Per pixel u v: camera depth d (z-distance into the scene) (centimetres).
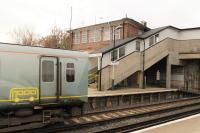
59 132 1091
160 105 2089
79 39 4762
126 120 1373
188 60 3953
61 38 5600
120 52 3080
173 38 3834
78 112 1252
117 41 3581
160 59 3503
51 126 1163
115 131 1091
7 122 1008
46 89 1087
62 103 1142
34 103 1047
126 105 2178
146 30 4462
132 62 3112
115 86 3088
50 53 1103
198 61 4053
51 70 1106
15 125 1037
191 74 4003
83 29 4675
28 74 1030
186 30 3909
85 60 1238
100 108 1923
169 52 3641
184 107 1973
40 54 1069
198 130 1088
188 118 1325
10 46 990
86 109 1831
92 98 1898
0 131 1013
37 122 1091
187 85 3912
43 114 1102
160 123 1237
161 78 3956
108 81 2786
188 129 1101
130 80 3362
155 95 2602
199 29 3809
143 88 3194
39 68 1062
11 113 1011
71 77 1178
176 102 2369
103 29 4353
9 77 979
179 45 3884
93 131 1130
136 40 3256
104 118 1442
